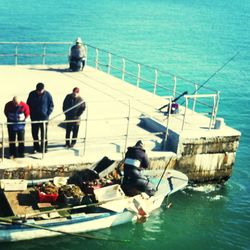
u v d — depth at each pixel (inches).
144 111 666.8
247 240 514.0
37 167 508.1
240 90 1355.8
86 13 3255.4
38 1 3897.6
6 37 2027.6
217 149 602.5
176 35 2479.1
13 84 743.1
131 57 1790.1
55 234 468.8
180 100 1178.0
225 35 2623.0
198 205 575.5
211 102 1194.0
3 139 493.7
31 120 513.0
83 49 855.7
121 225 502.0
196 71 1611.7
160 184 539.2
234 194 613.0
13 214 447.2
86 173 503.5
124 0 4776.1
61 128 583.8
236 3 5497.1
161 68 1627.7
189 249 488.4
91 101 686.5
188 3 4990.2
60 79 799.1
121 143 568.4
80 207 467.2
